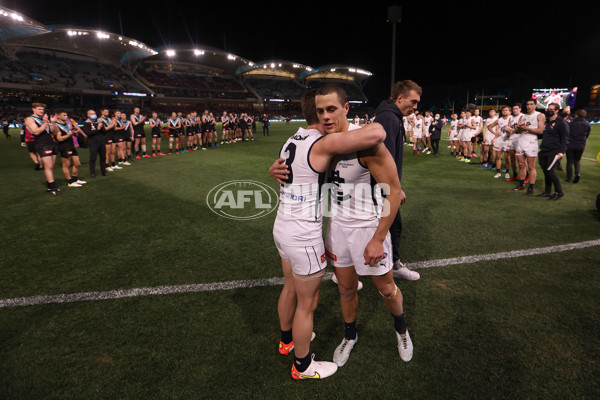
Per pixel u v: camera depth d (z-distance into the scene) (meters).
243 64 55.03
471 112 9.66
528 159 5.64
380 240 1.67
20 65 38.19
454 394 1.73
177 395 1.75
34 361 1.98
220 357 2.02
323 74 64.94
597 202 4.61
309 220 1.61
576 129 6.45
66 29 32.72
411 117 12.14
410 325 2.29
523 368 1.89
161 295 2.69
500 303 2.52
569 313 2.38
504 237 3.81
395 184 1.60
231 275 3.02
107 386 1.80
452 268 3.09
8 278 2.97
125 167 8.95
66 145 6.39
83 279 2.95
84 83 41.41
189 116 13.05
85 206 5.23
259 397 1.74
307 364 1.81
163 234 4.02
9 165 9.22
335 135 1.44
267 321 2.37
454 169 8.50
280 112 61.09
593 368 1.87
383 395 1.74
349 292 1.94
